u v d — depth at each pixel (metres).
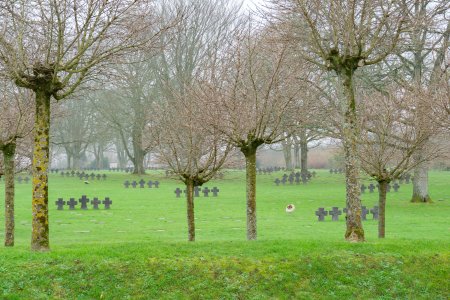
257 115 14.45
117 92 57.72
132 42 13.34
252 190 14.79
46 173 12.25
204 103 14.15
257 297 10.42
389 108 16.83
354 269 11.45
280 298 10.48
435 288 11.07
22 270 10.78
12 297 9.95
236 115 14.15
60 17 12.77
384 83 29.75
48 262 11.17
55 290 10.29
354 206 13.80
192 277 10.88
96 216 26.41
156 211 28.73
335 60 14.09
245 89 14.47
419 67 30.44
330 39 15.00
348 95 13.97
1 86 17.16
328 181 53.25
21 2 12.30
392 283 11.10
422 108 16.70
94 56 12.59
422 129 16.47
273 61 15.05
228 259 11.61
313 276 11.17
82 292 10.33
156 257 11.59
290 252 12.09
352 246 12.70
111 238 18.72
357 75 28.19
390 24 14.90
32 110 15.38
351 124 13.91
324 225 23.02
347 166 13.95
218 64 20.80
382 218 16.66
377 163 16.69
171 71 52.25
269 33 16.45
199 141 15.35
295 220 24.98
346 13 14.00
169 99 25.89
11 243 14.48
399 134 19.48
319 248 12.48
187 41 50.34
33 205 12.19
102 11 11.99
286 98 14.66
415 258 11.99
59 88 12.36
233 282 10.80
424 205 32.22
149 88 54.69
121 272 10.94
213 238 18.94
